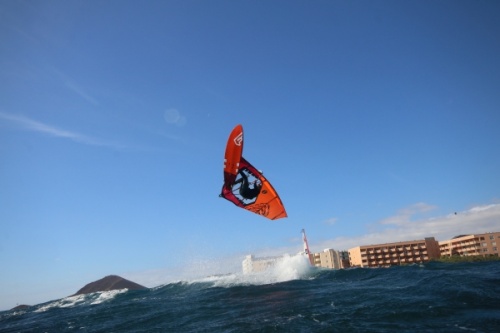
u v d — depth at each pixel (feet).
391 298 41.27
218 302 53.62
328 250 374.02
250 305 47.98
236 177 44.47
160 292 80.28
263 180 44.60
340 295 47.16
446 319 31.09
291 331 32.63
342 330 31.12
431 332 28.12
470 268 62.64
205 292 66.28
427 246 393.29
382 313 35.24
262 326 35.55
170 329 40.78
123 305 68.33
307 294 50.78
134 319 51.08
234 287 66.18
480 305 34.17
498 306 33.32
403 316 33.42
